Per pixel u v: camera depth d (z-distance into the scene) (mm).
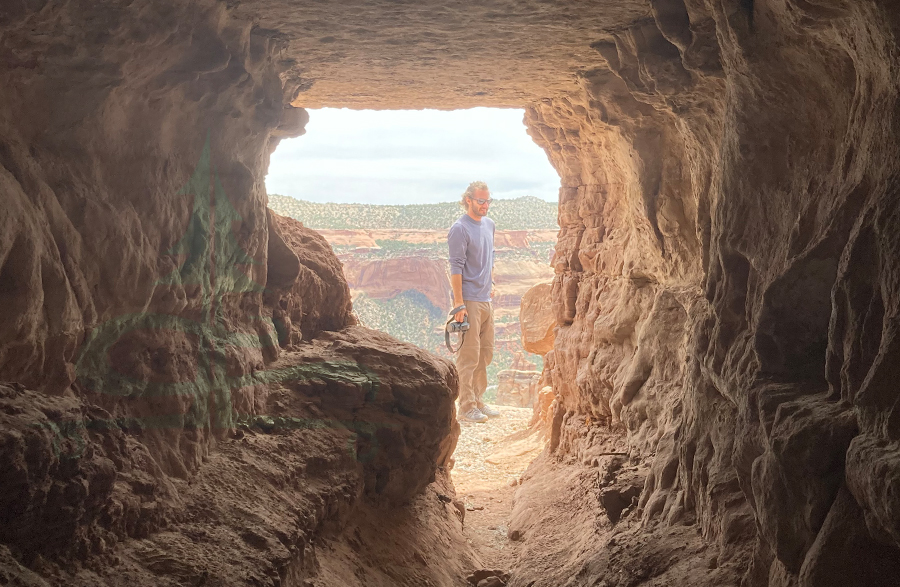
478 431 10516
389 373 5480
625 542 4219
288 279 5566
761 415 2734
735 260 3473
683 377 5070
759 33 2963
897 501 1857
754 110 3164
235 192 4570
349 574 4113
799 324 2801
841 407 2375
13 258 2672
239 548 3365
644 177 5473
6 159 2785
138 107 3498
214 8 3695
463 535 6203
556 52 5191
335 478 4574
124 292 3363
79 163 3156
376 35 4734
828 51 2689
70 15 2777
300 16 4262
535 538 5910
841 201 2582
